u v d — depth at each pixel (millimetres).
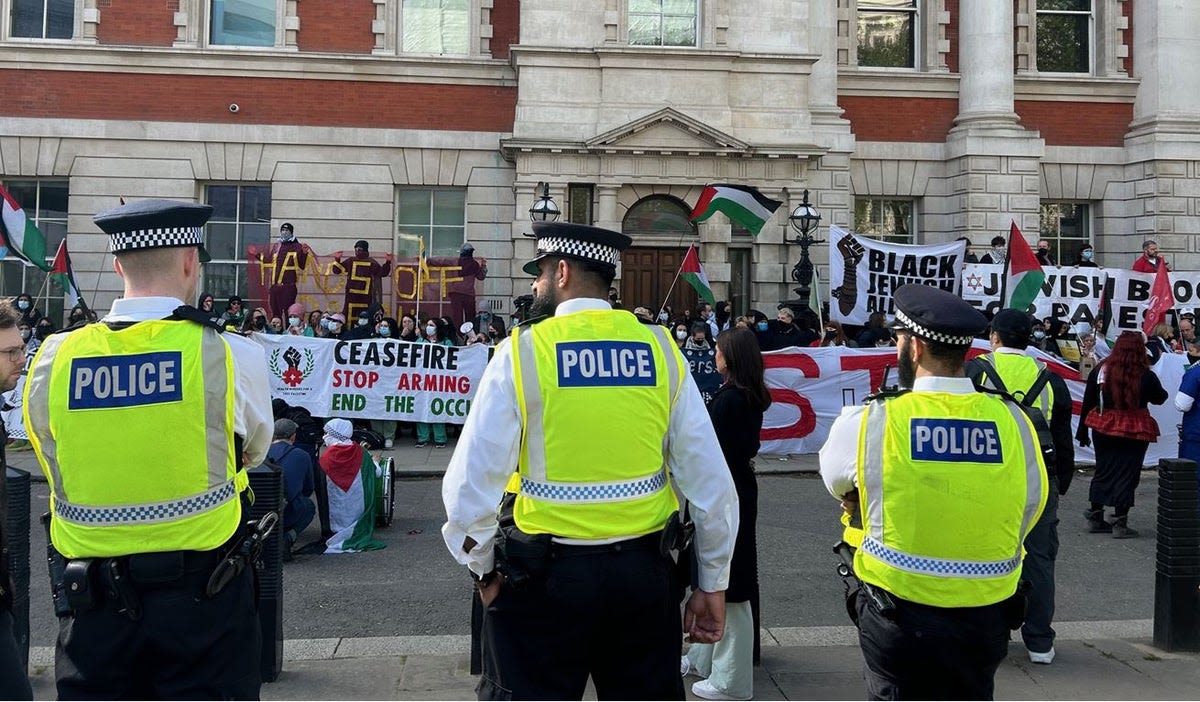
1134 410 9961
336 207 20219
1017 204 21016
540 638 3330
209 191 20344
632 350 3520
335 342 15000
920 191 21844
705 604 3492
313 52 20062
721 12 20031
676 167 19750
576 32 19766
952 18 22094
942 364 3742
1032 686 5824
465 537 3314
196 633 3432
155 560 3377
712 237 19891
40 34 20000
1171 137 21391
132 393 3459
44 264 15930
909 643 3559
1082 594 8086
